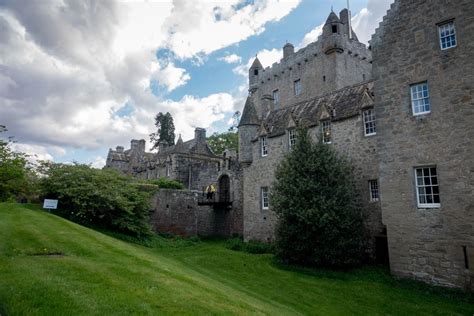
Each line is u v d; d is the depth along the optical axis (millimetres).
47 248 9961
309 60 37531
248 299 9602
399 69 14633
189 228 28703
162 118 65938
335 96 21625
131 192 21750
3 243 9992
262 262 17391
